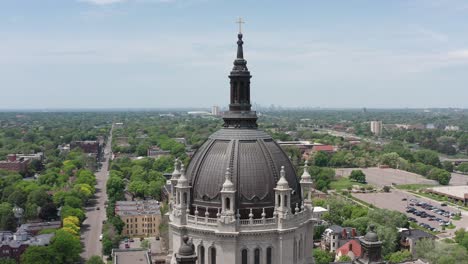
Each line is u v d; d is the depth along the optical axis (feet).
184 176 380.58
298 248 382.22
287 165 395.14
